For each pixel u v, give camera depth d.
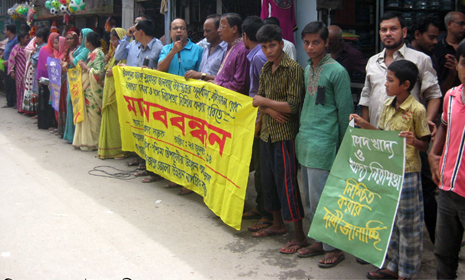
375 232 3.07
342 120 3.45
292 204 3.76
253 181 5.89
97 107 7.39
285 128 3.74
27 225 4.42
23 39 10.62
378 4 6.22
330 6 5.98
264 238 4.18
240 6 7.45
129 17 8.42
